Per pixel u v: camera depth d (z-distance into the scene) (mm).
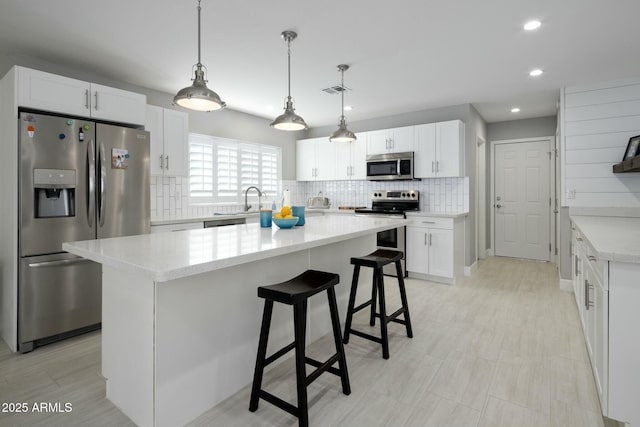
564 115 3824
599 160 3670
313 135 6055
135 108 3094
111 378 1826
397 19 2381
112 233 2869
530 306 3367
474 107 4727
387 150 4918
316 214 5461
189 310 1683
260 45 2758
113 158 2865
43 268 2520
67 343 2605
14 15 2291
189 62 3090
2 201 2648
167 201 4020
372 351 2430
